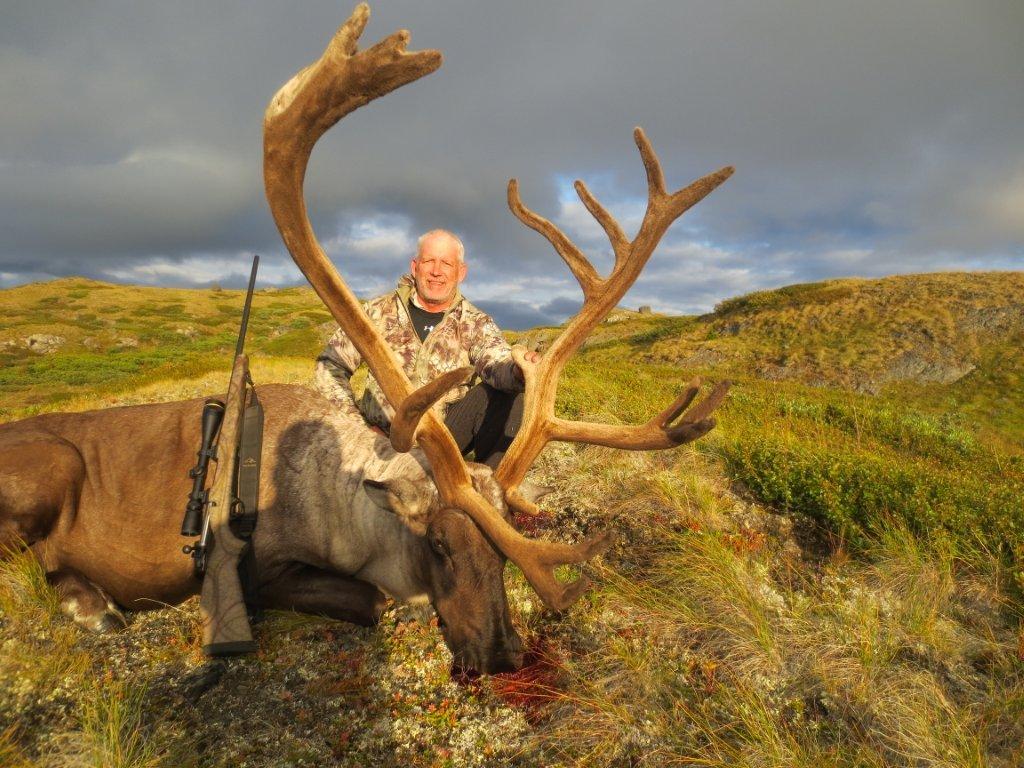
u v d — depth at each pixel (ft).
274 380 37.99
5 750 6.71
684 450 17.22
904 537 11.77
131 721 7.53
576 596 6.98
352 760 7.29
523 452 9.18
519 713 8.09
